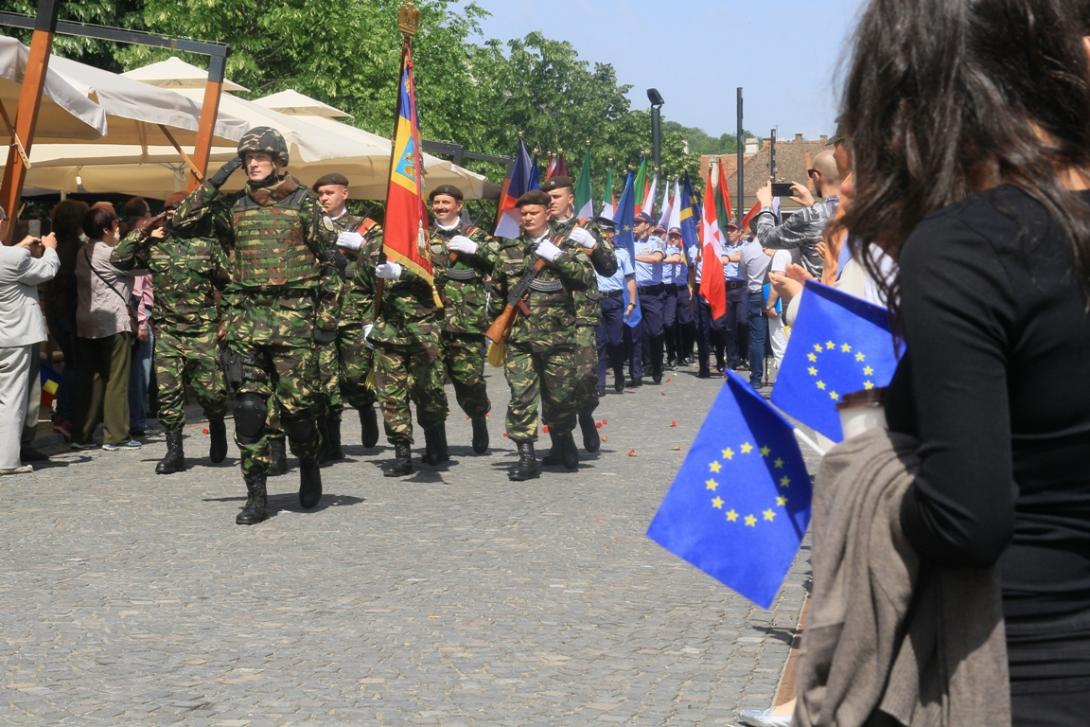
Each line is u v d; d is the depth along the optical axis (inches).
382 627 237.5
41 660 217.3
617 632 234.1
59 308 486.0
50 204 999.6
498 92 2250.2
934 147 75.6
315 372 339.6
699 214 938.7
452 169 800.9
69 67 500.7
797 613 246.8
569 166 2311.8
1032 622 73.9
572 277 405.7
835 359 120.7
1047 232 71.9
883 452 77.8
